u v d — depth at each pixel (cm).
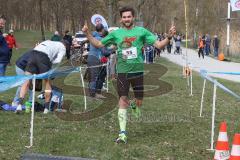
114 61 1625
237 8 3616
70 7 5662
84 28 800
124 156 727
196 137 867
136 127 937
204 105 1270
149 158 724
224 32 4816
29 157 684
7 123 923
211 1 6438
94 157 715
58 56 1033
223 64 3444
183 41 7312
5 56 1192
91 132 876
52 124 927
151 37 805
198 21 6462
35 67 1015
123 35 804
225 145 658
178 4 6381
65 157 681
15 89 1401
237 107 1262
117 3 4478
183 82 1894
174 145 802
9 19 6762
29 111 1036
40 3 4744
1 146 757
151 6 6025
